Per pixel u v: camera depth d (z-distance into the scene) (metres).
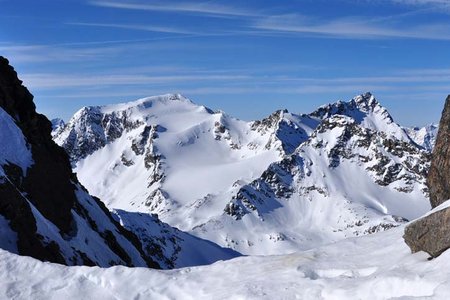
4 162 47.19
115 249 67.88
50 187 53.00
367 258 22.48
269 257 24.23
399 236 24.70
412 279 16.56
